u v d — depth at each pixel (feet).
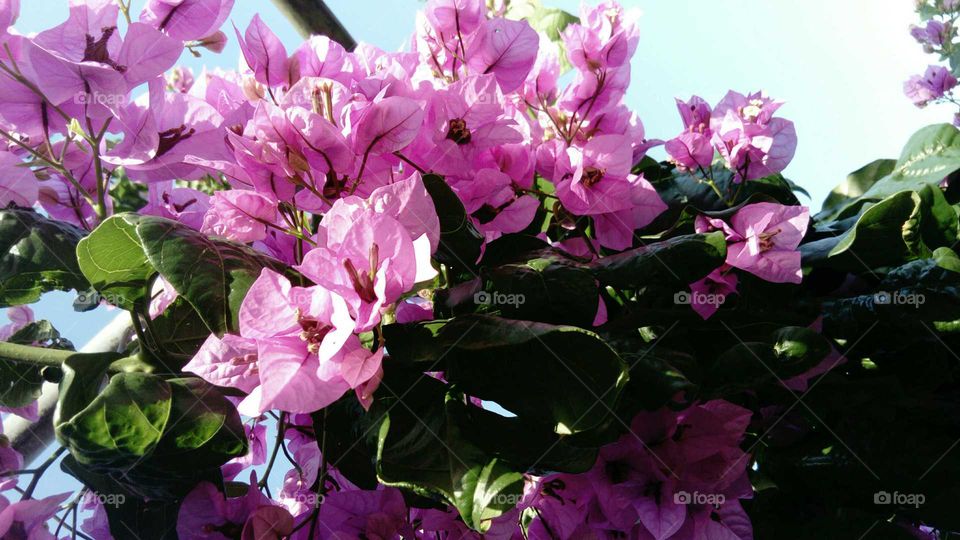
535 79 1.75
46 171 1.64
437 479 1.19
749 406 1.61
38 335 1.62
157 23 1.53
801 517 1.59
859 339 1.62
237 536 1.40
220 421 1.29
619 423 1.34
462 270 1.45
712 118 1.97
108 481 1.40
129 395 1.25
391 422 1.23
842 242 1.68
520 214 1.52
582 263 1.46
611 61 1.69
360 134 1.32
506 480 1.17
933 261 1.58
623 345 1.42
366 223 1.17
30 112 1.44
